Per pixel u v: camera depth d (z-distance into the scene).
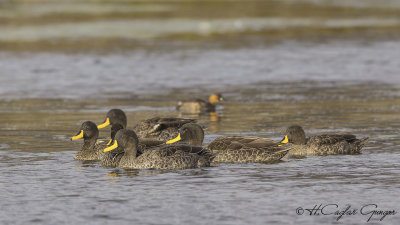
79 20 72.81
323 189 15.59
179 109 29.83
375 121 25.92
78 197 15.21
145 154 18.48
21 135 23.91
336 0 96.44
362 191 15.36
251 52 50.06
